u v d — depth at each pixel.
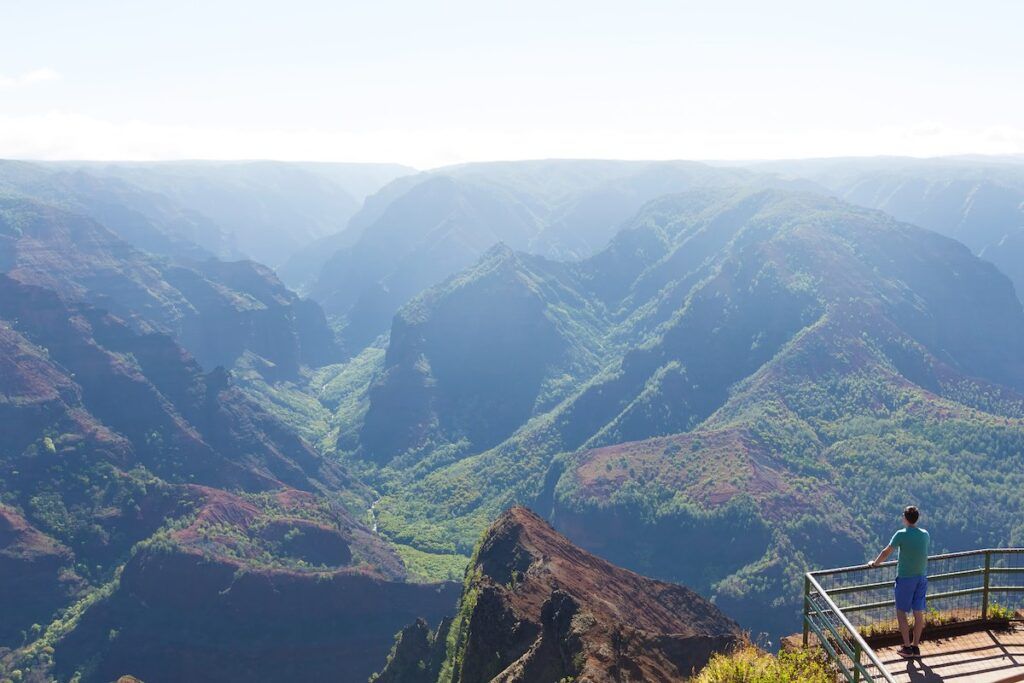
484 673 55.94
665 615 76.50
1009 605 29.52
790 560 178.50
